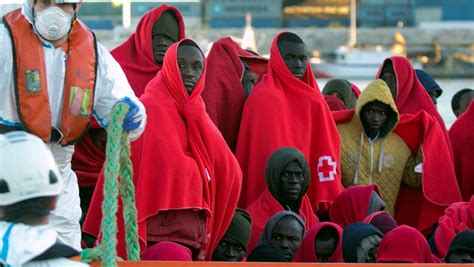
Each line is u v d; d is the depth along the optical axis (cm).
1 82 1195
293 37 1844
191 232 1516
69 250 910
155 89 1560
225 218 1569
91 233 1491
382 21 16400
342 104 2106
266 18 15900
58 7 1188
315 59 14100
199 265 1098
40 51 1195
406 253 1448
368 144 1886
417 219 1923
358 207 1700
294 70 1825
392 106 1866
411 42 14425
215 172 1555
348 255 1507
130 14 14750
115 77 1225
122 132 1092
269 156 1736
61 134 1204
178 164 1517
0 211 906
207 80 1823
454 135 2030
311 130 1811
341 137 1891
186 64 1560
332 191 1797
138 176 1507
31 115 1188
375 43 14962
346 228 1524
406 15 16388
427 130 1897
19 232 899
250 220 1625
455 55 14188
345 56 12194
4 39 1194
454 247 1509
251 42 5091
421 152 1895
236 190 1575
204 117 1557
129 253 1099
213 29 14962
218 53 1845
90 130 1447
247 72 1881
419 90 2019
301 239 1577
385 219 1614
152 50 1802
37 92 1188
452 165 1906
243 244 1581
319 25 16500
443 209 1898
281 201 1698
